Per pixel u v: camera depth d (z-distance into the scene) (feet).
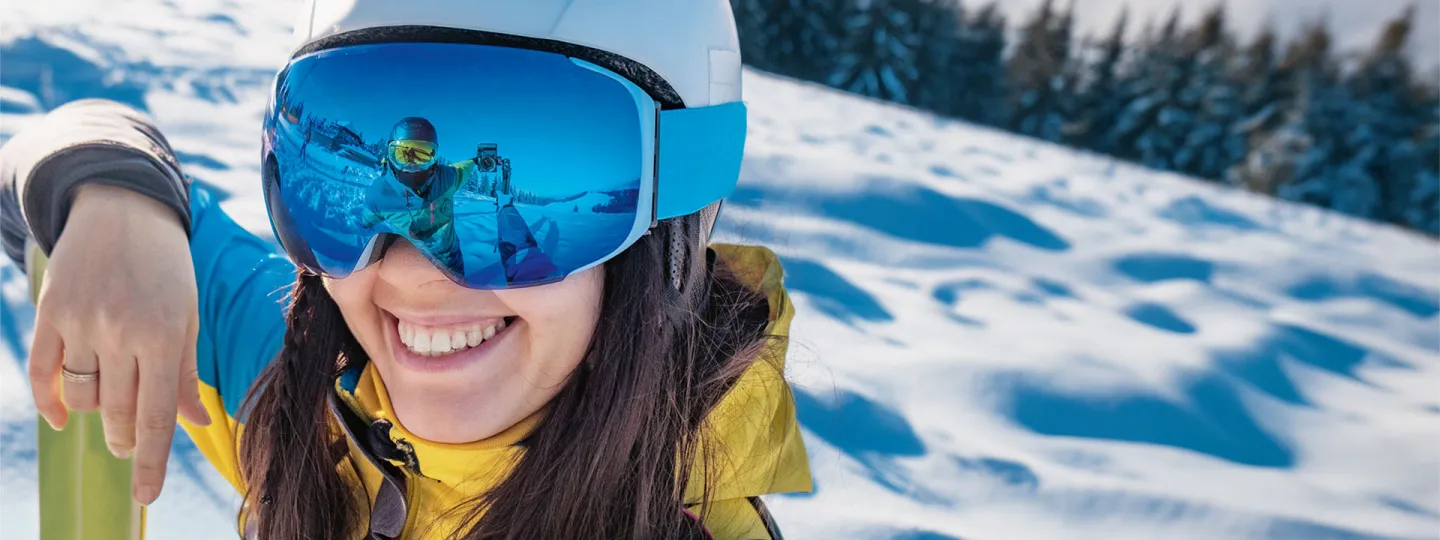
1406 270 27.30
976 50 90.22
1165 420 11.77
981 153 33.27
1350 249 29.84
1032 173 31.14
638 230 2.95
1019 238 21.12
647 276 3.10
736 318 3.57
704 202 3.23
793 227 17.56
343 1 2.91
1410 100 78.48
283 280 4.20
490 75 2.77
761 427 3.59
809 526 7.46
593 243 2.88
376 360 3.17
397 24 2.83
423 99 2.77
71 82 16.31
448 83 2.77
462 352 3.03
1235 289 20.77
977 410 10.77
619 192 2.88
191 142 14.47
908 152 29.25
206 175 12.79
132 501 3.35
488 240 2.81
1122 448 10.70
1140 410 11.82
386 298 3.02
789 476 3.79
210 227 4.28
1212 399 12.75
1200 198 33.40
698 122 3.12
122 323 2.91
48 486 3.30
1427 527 10.17
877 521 7.68
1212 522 9.18
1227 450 11.53
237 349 3.98
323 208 2.90
